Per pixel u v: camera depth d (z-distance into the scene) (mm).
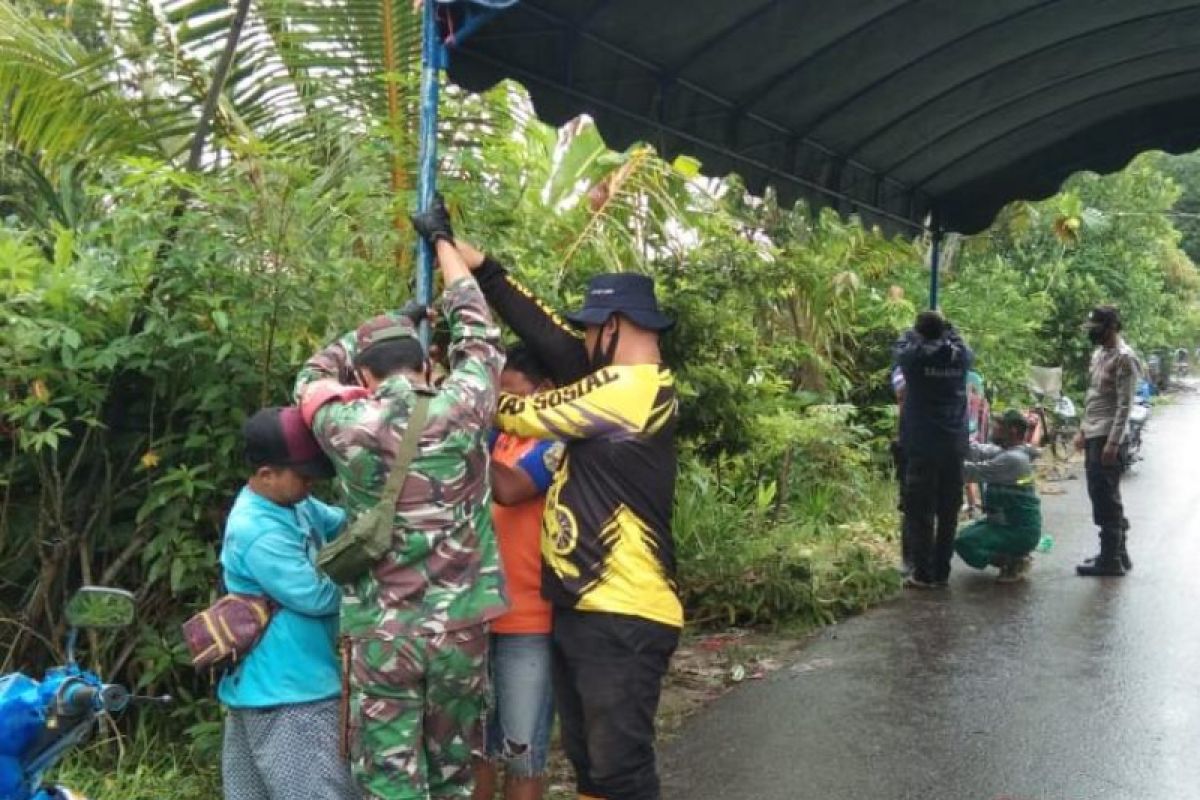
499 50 4551
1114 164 8617
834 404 11023
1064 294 20812
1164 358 32625
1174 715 5441
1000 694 5832
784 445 8805
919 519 8320
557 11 4703
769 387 8266
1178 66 7168
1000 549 8430
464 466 3197
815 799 4559
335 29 5461
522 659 3729
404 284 4848
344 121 5297
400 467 3094
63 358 4246
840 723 5465
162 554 4473
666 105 5742
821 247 11031
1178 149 8320
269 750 3234
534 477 3678
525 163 6473
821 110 6820
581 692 3533
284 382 4590
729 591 7305
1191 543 9922
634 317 3684
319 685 3266
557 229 6762
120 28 5379
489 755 3754
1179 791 4566
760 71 5941
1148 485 13914
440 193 4887
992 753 5016
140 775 4309
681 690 6082
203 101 5480
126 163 4617
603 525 3520
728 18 5156
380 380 3295
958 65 6621
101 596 2635
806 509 9633
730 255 7758
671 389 3697
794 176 7211
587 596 3508
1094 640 6805
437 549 3141
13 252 4215
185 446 4461
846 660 6539
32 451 4539
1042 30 6273
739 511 8594
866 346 12922
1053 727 5324
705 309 7328
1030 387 16250
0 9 5207
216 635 3184
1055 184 8953
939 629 7164
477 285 3623
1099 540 9438
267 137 5719
